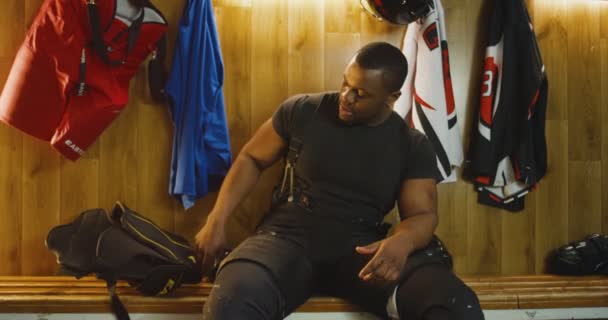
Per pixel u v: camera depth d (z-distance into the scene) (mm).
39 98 2320
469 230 2693
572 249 2590
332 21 2619
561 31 2705
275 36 2604
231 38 2586
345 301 2096
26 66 2299
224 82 2590
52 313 2117
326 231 2016
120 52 2352
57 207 2545
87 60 2297
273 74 2607
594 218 2721
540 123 2594
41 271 2547
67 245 2215
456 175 2688
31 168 2533
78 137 2338
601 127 2725
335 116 2064
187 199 2449
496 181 2617
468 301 1715
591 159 2727
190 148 2404
